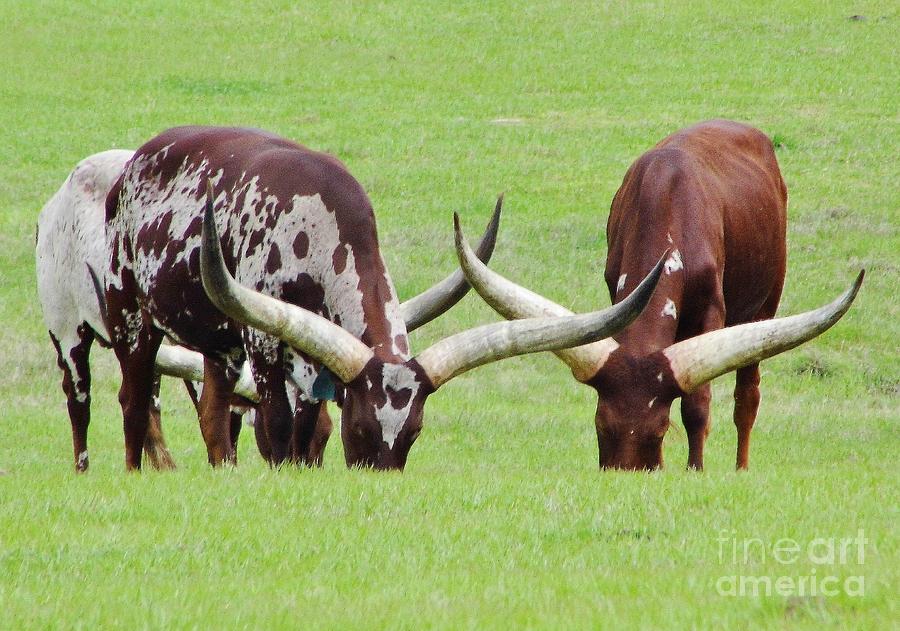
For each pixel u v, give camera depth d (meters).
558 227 88.38
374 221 36.88
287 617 19.88
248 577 23.03
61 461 48.84
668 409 35.22
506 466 46.47
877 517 26.75
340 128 116.81
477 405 60.53
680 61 140.00
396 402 33.50
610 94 128.75
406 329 37.69
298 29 155.62
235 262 37.56
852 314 73.12
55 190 97.69
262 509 28.20
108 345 46.00
